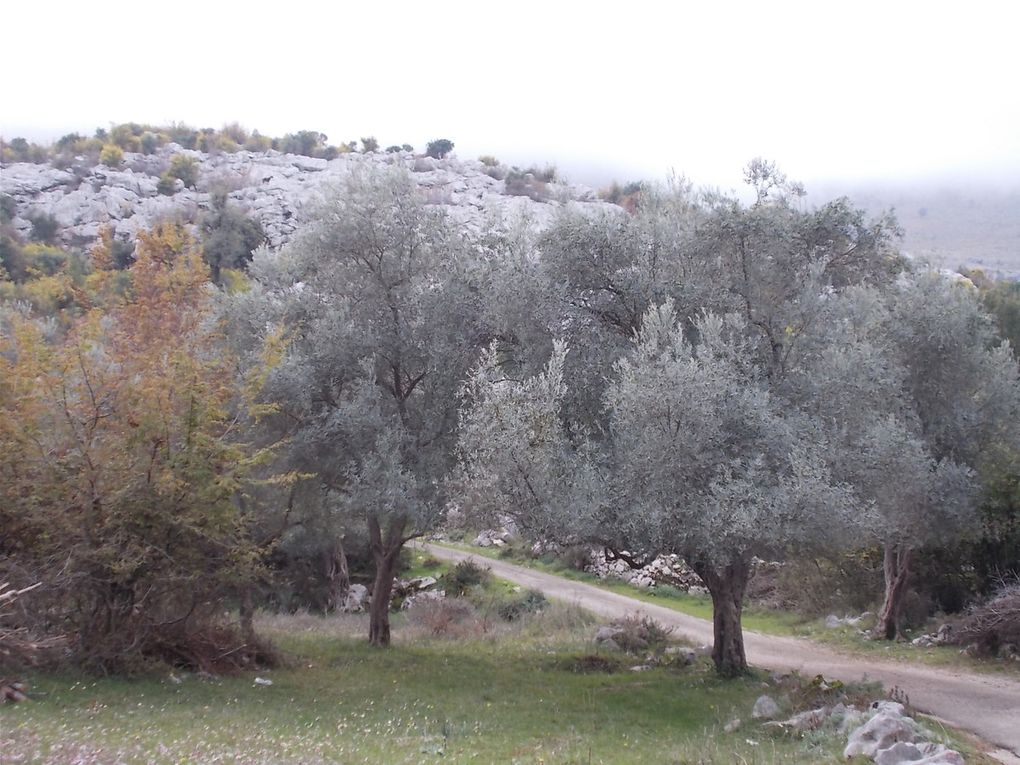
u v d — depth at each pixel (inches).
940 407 819.4
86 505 499.8
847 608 1079.0
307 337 680.4
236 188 3619.6
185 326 617.0
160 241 683.4
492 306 618.5
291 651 709.3
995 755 416.8
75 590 499.5
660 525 496.7
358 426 623.5
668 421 498.0
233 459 544.7
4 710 363.3
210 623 603.2
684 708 534.6
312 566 1228.5
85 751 291.4
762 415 505.0
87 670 491.5
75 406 509.4
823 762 372.5
